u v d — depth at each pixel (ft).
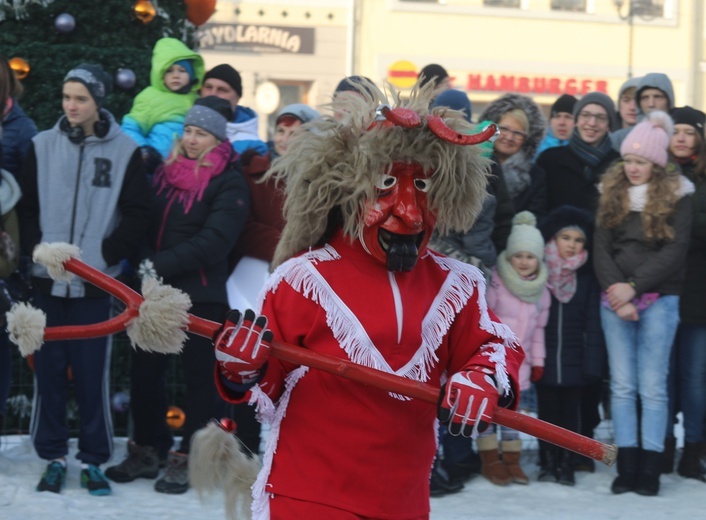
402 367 18.51
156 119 39.06
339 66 113.80
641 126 35.58
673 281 35.53
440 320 18.90
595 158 38.96
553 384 36.37
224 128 34.47
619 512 33.32
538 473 37.40
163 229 33.76
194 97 40.19
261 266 34.94
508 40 116.67
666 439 38.14
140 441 34.86
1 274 32.01
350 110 18.61
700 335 37.09
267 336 17.40
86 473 33.22
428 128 18.45
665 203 34.94
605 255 35.76
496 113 37.52
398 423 18.28
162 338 17.75
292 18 112.37
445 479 35.32
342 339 18.29
